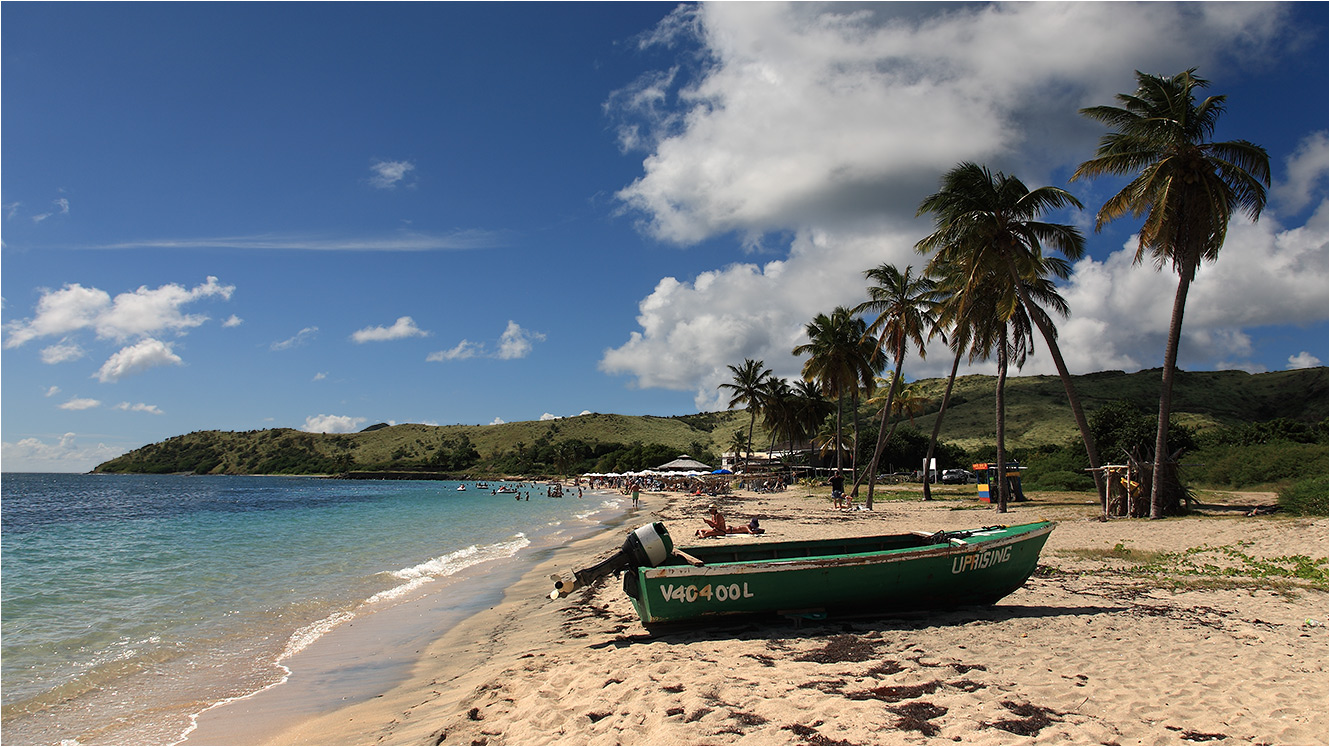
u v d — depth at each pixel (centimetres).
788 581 830
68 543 2423
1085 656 695
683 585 809
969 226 2492
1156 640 757
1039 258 2572
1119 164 2109
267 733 630
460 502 5753
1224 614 889
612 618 1012
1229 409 9262
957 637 773
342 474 14850
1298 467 3178
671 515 3216
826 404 6912
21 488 9744
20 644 964
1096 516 2358
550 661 759
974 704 554
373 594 1343
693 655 725
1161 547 1521
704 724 521
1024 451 7294
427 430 19062
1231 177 1972
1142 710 543
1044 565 1307
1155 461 2161
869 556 841
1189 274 2073
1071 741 485
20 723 671
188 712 695
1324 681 608
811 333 4306
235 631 1041
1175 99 1986
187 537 2630
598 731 525
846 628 830
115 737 634
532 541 2398
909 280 3428
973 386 13138
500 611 1157
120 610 1196
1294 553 1348
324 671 832
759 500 4356
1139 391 10394
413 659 878
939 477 5872
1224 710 541
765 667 666
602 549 2022
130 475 18062
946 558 871
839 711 540
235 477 16362
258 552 2080
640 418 18125
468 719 589
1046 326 2431
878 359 3884
